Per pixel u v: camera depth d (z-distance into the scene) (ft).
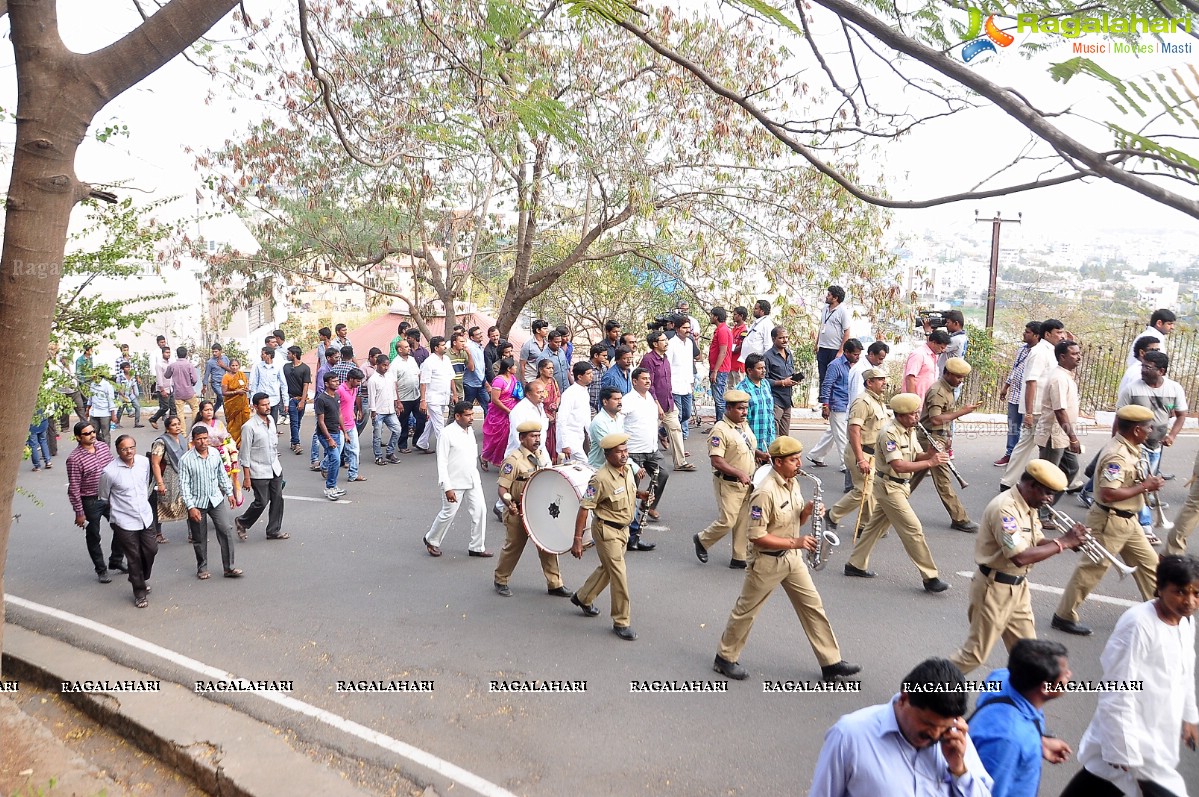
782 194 49.57
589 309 77.97
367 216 58.90
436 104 38.45
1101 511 22.85
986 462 42.68
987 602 19.54
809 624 21.75
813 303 51.67
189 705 21.62
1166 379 31.17
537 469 27.73
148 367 62.39
